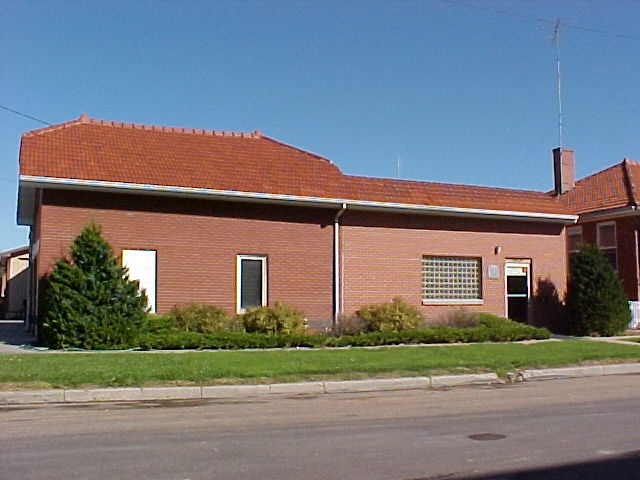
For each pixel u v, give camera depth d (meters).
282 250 22.42
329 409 11.68
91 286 18.39
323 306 22.75
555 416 10.92
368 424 10.24
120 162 20.98
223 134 24.91
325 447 8.64
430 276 24.53
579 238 32.47
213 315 20.23
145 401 12.52
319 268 22.83
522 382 15.49
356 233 23.47
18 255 39.72
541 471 7.55
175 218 21.14
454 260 24.97
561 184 35.16
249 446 8.69
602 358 17.80
